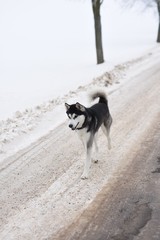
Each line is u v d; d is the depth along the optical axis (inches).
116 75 622.2
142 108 402.0
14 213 206.8
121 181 235.3
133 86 520.4
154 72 615.8
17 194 231.0
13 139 342.0
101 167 261.7
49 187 236.2
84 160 278.2
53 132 355.9
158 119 356.5
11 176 260.7
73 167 266.2
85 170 247.0
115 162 268.2
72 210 203.6
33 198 222.8
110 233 178.4
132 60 829.2
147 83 530.0
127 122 358.9
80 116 237.1
